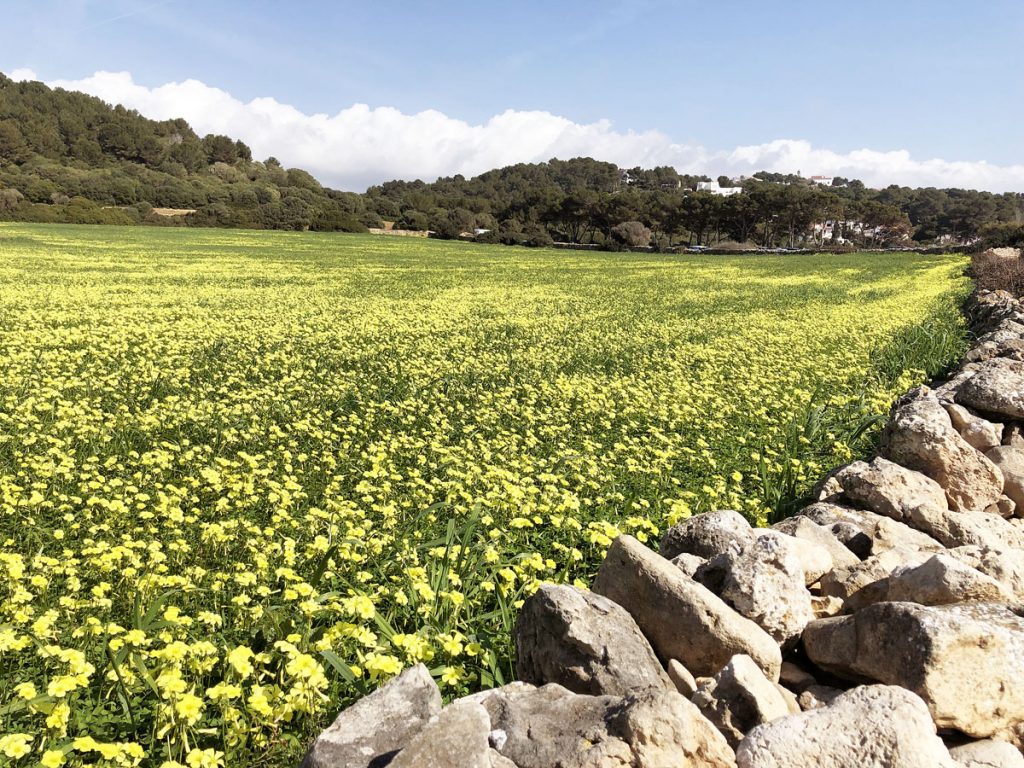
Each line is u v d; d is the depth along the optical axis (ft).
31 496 21.11
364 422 32.96
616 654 11.35
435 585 15.65
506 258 207.82
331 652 12.62
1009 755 9.63
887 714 9.03
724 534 15.88
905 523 18.44
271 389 37.76
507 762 9.07
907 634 10.59
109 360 43.50
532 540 20.81
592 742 9.12
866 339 61.05
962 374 31.19
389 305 83.92
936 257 230.89
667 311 84.07
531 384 42.39
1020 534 18.11
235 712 11.53
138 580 16.26
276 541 19.77
